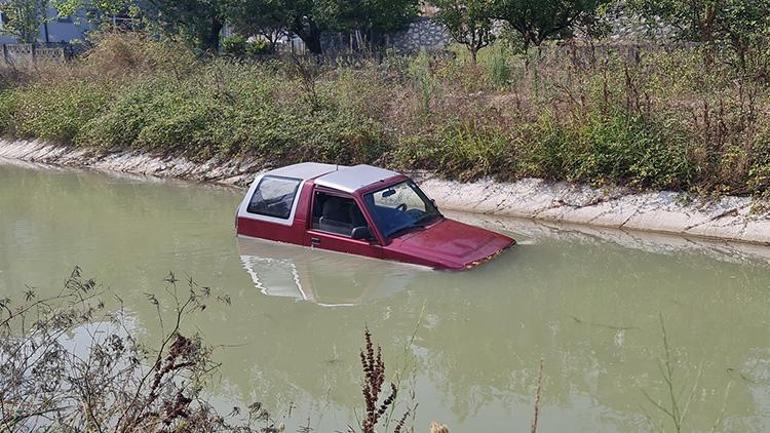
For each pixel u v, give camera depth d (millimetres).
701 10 15211
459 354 6547
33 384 4844
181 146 17109
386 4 26516
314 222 9023
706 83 13172
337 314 7461
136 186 15352
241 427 4785
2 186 15742
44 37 39031
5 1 38062
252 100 17109
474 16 19891
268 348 6730
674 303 7715
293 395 5863
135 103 19062
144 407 4469
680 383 5879
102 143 18672
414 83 16062
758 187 9969
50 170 18016
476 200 12141
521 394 5785
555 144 11797
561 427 5230
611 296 7930
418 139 13453
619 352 6543
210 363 6090
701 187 10344
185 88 19266
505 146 12406
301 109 16000
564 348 6664
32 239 10703
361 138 14289
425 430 5215
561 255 9234
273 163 15297
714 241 9703
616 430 5168
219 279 8531
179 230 10922
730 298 7824
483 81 16328
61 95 21375
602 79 12602
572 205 11172
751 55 13828
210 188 14969
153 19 31109
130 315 7492
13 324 6953
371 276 8359
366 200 8672
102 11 35406
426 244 8477
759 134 10328
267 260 9117
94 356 5434
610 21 19812
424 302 7656
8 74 25484
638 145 10961
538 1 18781
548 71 14680
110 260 9461
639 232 10305
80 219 12023
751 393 5656
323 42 31438
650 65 14391
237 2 27703
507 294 7816
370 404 4309
